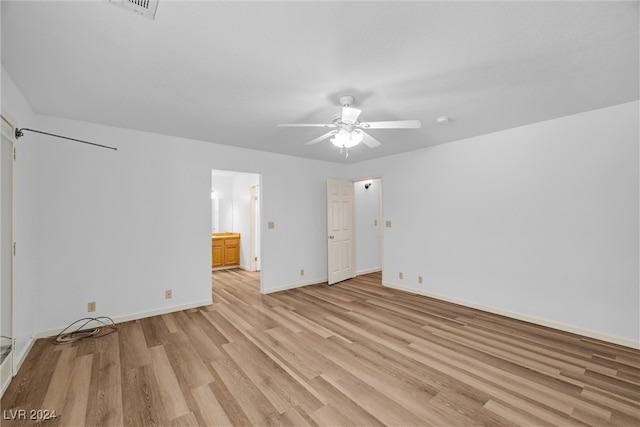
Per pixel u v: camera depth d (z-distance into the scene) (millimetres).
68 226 3029
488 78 2166
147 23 1533
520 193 3340
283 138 3795
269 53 1831
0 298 1995
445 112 2859
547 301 3148
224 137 3744
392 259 4859
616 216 2721
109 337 2887
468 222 3832
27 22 1505
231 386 2053
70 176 3047
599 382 2086
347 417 1741
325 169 5410
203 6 1407
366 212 6219
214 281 5457
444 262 4113
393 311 3674
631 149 2637
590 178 2859
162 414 1767
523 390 1998
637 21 1531
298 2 1389
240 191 7004
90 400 1896
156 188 3574
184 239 3777
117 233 3311
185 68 2004
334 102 2578
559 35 1659
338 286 5023
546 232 3150
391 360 2418
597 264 2826
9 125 2086
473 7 1432
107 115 2926
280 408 1822
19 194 2395
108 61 1910
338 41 1710
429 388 2025
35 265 2814
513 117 3021
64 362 2385
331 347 2664
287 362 2389
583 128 2895
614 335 2725
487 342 2756
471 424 1678
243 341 2797
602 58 1902
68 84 2234
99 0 1351
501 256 3512
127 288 3367
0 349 1981
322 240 5367
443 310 3701
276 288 4684
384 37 1674
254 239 6484
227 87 2291
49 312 2920
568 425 1666
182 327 3154
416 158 4453
